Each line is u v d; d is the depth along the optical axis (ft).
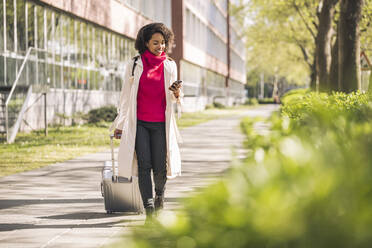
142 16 114.93
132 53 118.11
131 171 15.92
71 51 81.76
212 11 204.23
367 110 9.39
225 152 44.39
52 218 18.95
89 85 90.38
